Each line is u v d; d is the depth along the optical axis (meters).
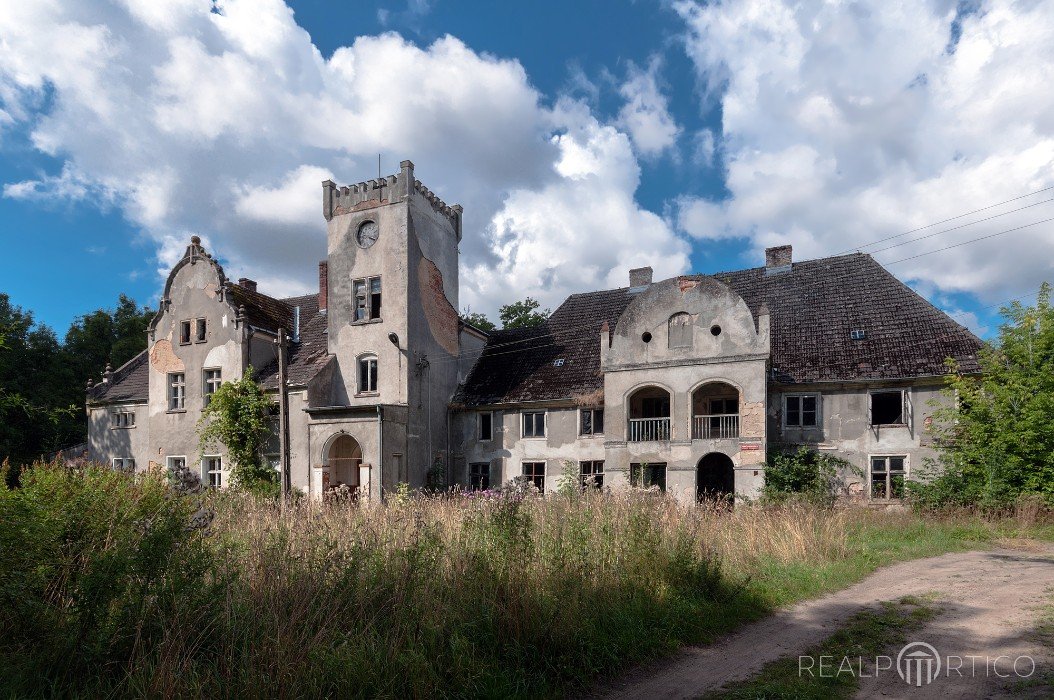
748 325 22.88
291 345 30.58
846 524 16.70
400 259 27.38
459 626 6.46
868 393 22.62
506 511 8.59
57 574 5.71
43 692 4.77
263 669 5.22
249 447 26.41
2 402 13.30
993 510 18.39
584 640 6.80
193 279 29.94
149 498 7.36
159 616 5.38
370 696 5.33
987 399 19.97
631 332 24.97
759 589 9.93
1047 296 20.45
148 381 31.62
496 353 31.73
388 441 24.72
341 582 6.74
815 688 6.14
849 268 27.47
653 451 23.92
